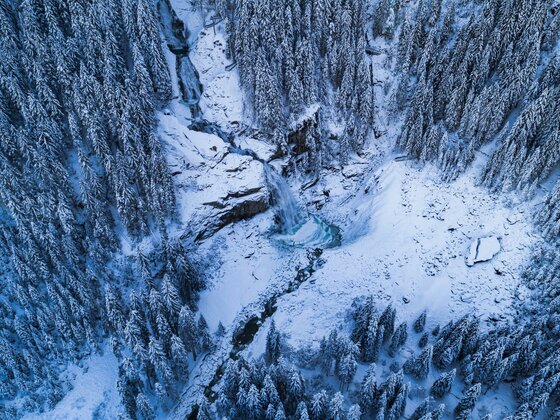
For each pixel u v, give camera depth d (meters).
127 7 58.22
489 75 59.88
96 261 48.41
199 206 57.16
